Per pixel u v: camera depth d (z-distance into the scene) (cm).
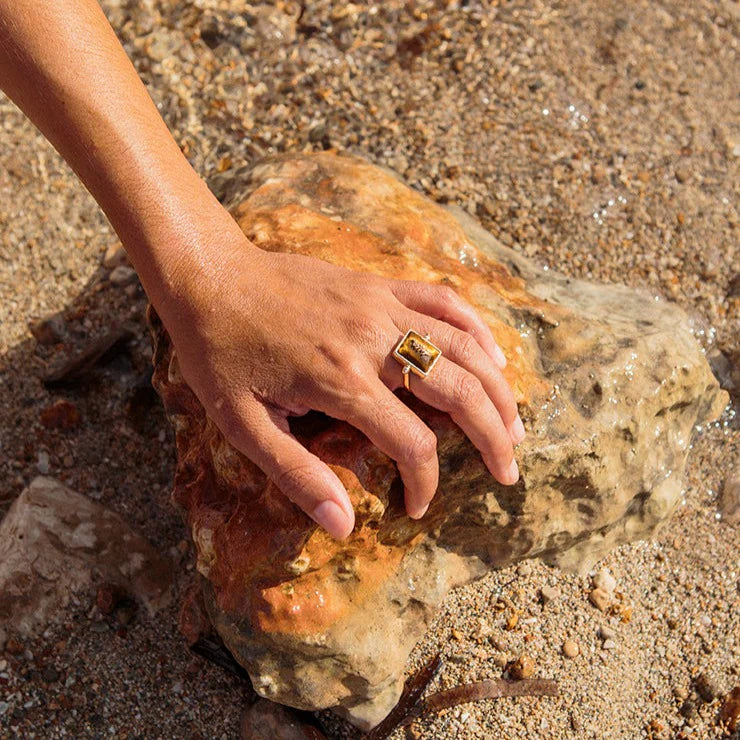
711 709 71
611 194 83
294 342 62
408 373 62
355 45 87
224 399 62
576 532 71
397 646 67
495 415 63
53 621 71
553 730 69
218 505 66
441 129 84
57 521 73
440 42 88
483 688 69
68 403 77
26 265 81
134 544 73
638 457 71
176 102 85
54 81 61
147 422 78
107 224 83
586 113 86
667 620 73
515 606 71
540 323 71
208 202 64
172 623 72
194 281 62
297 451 61
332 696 66
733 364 80
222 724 70
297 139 84
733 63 90
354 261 69
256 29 87
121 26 86
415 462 61
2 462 76
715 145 86
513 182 83
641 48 89
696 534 75
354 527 64
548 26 89
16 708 69
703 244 82
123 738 69
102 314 80
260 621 64
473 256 74
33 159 83
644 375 71
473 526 69
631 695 71
